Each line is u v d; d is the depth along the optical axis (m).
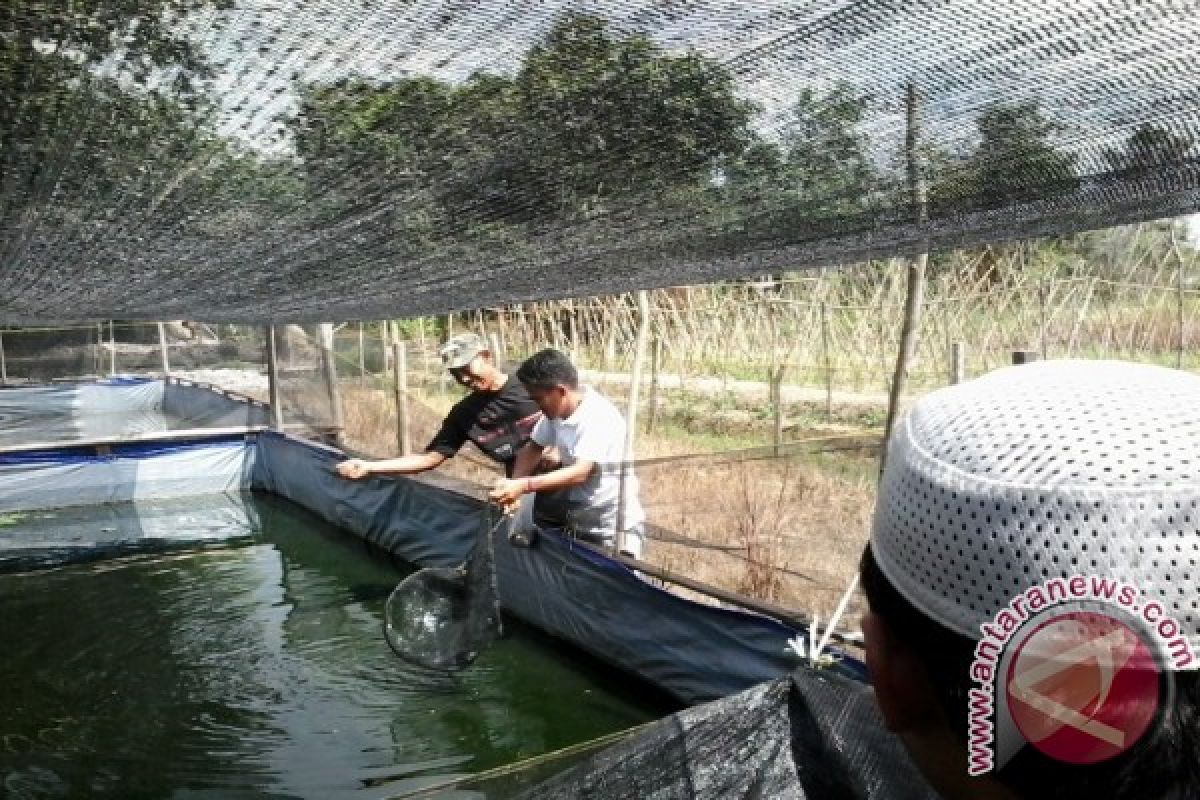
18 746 4.20
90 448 8.71
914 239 2.71
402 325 15.95
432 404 10.80
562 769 1.57
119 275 3.79
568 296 4.16
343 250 3.10
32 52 1.50
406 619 3.87
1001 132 1.81
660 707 4.26
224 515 8.41
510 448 5.02
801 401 10.60
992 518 0.54
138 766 3.99
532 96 1.73
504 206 2.42
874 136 1.87
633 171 2.11
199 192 2.36
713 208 2.37
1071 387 0.58
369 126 1.86
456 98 1.73
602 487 4.60
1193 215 2.44
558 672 4.78
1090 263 12.21
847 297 11.96
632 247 2.85
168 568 6.90
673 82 1.64
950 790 0.61
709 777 1.26
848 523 3.75
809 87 1.67
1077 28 1.42
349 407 9.01
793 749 1.24
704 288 12.30
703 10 1.38
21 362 15.26
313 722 4.39
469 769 3.93
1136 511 0.51
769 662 3.58
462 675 4.82
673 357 12.02
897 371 3.97
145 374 15.32
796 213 2.40
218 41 1.49
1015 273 10.77
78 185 2.29
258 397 12.75
